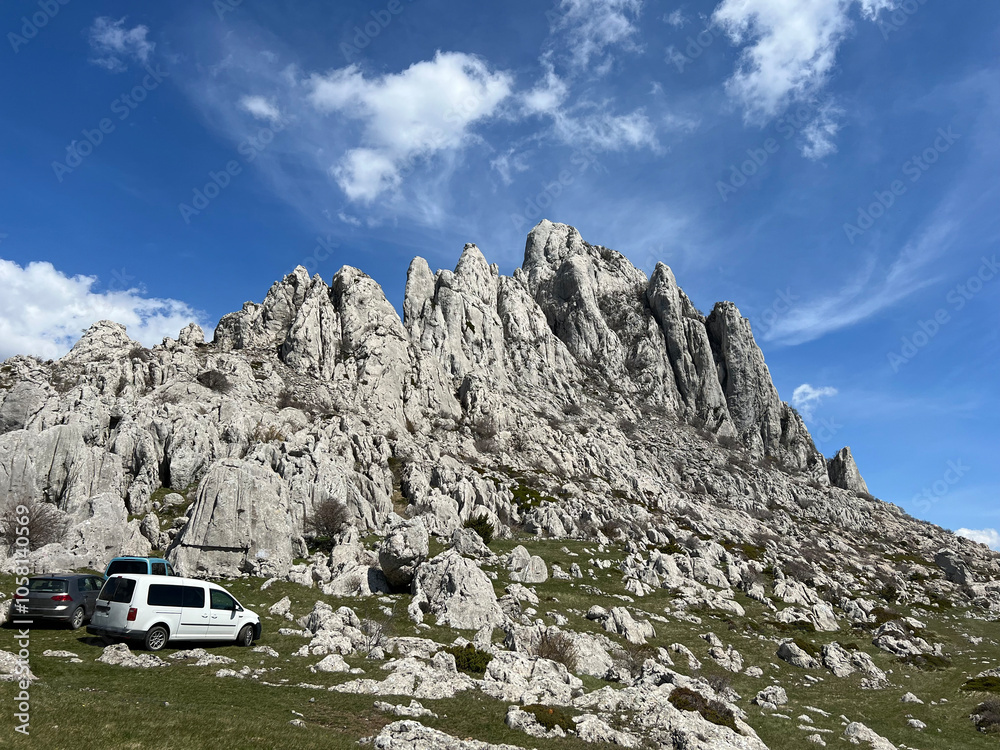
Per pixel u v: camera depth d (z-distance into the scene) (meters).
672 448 161.00
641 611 60.59
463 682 27.14
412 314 169.00
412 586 50.03
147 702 19.02
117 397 89.62
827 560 114.69
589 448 138.12
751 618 66.69
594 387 184.25
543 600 58.84
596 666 36.81
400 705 22.89
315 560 58.91
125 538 52.03
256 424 91.88
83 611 30.80
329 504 69.38
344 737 18.78
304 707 21.73
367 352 131.38
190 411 83.81
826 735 30.58
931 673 52.09
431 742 18.47
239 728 17.55
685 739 22.16
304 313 133.38
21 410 75.75
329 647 31.22
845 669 50.09
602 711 25.58
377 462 95.69
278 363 126.00
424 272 179.62
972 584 107.50
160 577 28.45
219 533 52.97
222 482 54.78
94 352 107.06
